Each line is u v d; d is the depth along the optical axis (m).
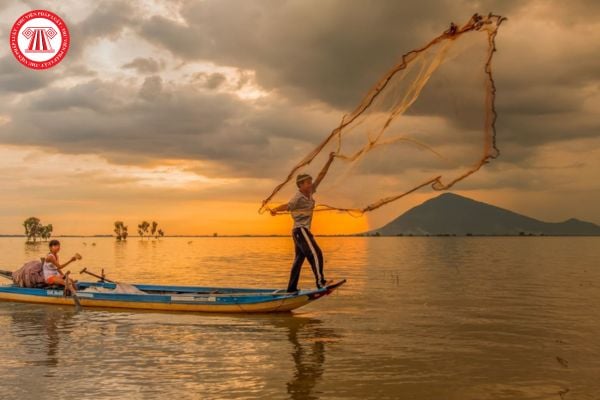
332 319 11.71
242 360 8.02
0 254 47.78
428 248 68.69
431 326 10.84
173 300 12.86
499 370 7.49
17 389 6.57
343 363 7.88
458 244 97.00
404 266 29.52
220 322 11.35
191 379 7.02
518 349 8.75
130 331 10.32
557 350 8.72
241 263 33.34
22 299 14.44
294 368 7.57
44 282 14.70
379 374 7.28
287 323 11.23
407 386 6.75
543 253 51.12
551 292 16.69
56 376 7.13
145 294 13.08
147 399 6.22
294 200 11.39
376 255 45.06
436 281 20.36
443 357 8.23
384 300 14.86
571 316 12.09
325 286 11.92
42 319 11.71
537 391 6.59
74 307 13.52
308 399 6.25
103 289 15.11
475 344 9.17
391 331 10.32
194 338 9.66
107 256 45.12
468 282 20.00
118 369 7.50
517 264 31.70
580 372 7.43
